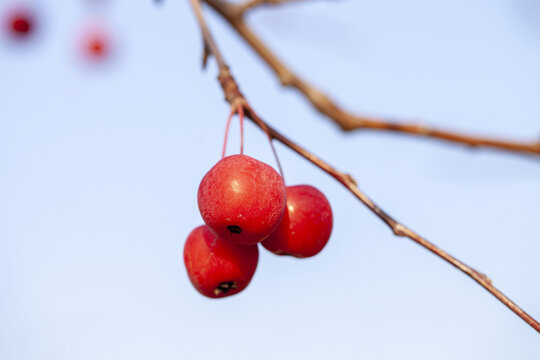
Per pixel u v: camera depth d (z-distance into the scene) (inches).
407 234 7.5
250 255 8.3
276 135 8.0
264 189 7.7
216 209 7.7
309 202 8.3
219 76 8.3
